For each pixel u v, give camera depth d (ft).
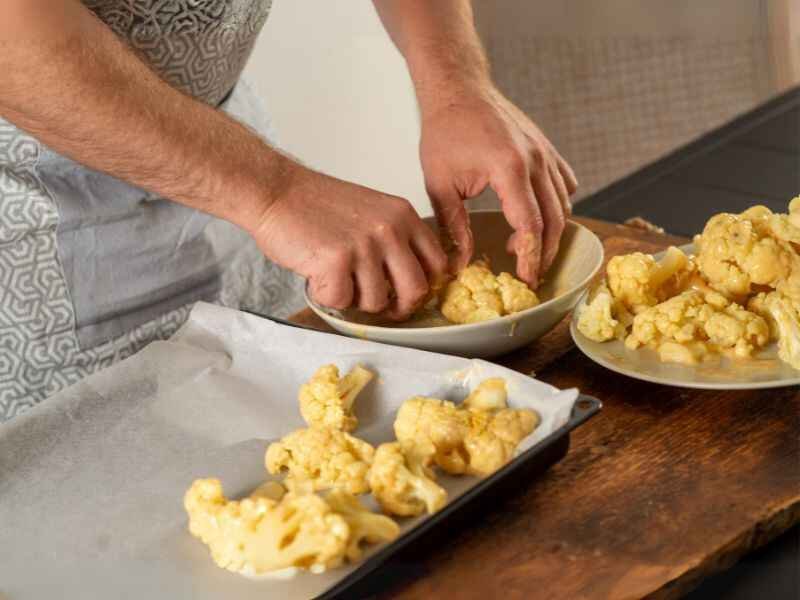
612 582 2.55
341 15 7.25
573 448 3.06
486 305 3.63
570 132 11.22
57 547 2.96
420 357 3.29
